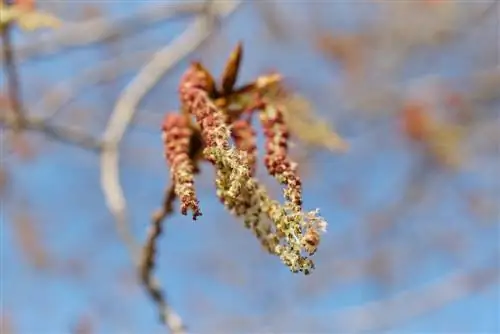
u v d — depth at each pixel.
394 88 8.65
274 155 2.01
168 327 2.74
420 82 8.60
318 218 1.52
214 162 1.61
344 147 3.26
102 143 3.70
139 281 2.81
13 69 3.68
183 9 4.79
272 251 1.74
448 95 8.61
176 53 4.28
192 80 2.11
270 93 2.15
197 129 2.05
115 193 3.22
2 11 2.80
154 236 2.65
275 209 1.72
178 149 2.01
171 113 2.08
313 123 3.26
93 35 4.84
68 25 4.80
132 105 3.86
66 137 3.75
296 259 1.51
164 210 2.58
